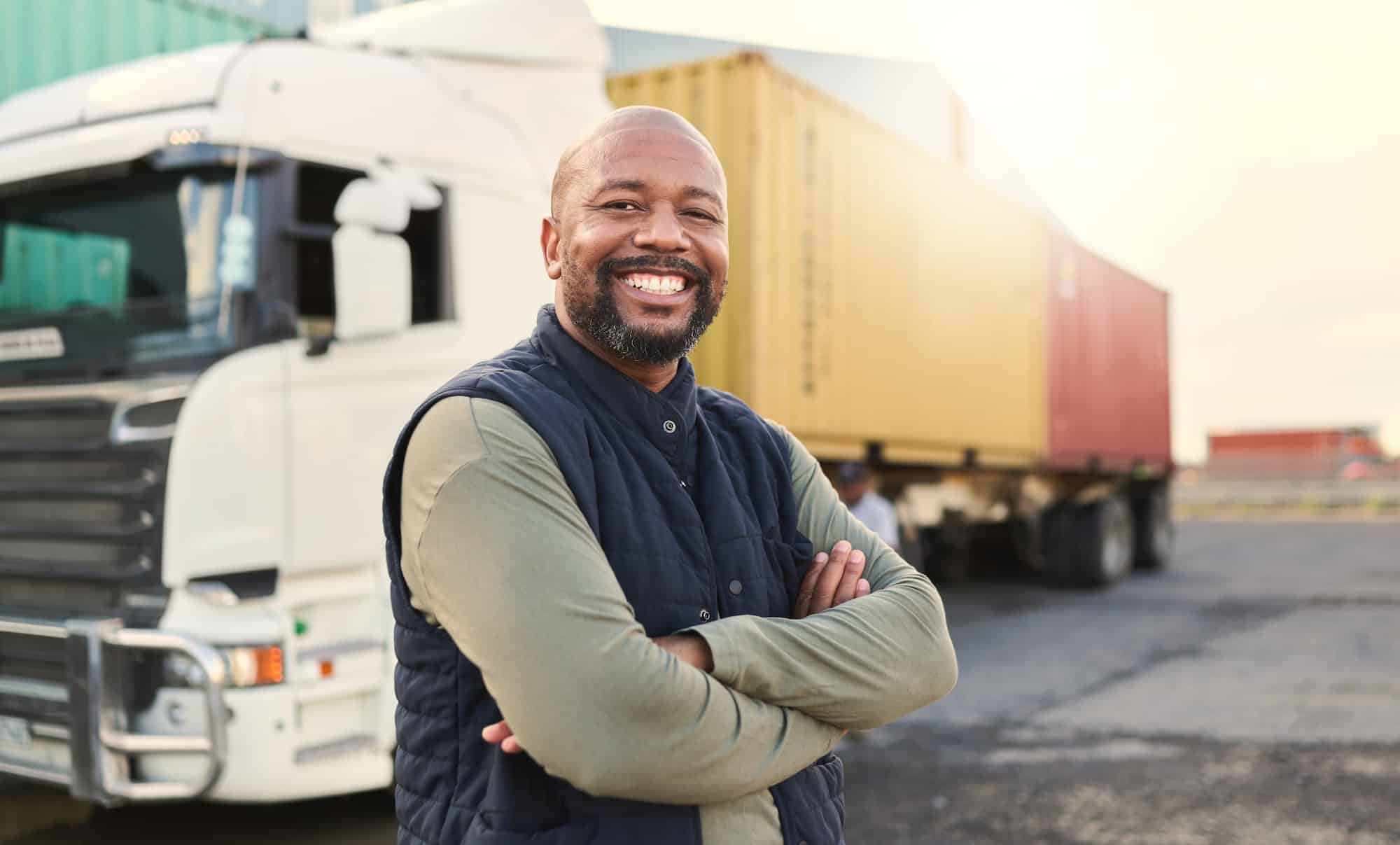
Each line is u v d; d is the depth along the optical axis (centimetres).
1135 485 1448
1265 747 541
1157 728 585
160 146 366
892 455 820
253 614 351
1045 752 539
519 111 445
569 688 111
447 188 412
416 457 122
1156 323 1439
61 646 356
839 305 729
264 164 365
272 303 362
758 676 123
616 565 122
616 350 131
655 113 137
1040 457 1084
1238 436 3959
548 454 121
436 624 126
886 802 459
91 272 378
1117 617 1014
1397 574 1360
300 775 352
